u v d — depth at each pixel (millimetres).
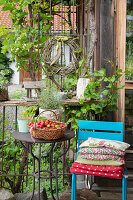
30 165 3744
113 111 2826
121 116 2818
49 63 2801
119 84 2602
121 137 2363
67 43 2836
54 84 2705
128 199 2551
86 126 2438
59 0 3742
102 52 2869
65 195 2557
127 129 2830
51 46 2820
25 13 3123
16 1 3096
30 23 3211
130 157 2783
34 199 2543
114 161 2020
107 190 2732
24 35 3029
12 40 3148
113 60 2871
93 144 2107
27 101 2525
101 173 1997
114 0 2877
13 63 10188
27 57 3143
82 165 2055
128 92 2822
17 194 2631
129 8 2814
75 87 3203
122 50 2811
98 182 2781
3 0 3068
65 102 2574
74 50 2838
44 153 3896
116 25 2869
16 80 10164
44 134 1972
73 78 3078
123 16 2805
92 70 3238
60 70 2824
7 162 2818
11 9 3129
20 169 2908
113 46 2875
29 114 2402
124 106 2814
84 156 2086
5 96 2607
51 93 2389
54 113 2146
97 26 2910
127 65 2826
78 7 5391
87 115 2859
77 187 3205
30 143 2217
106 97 2791
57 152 3904
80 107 2787
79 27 5426
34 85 2615
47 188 3256
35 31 3059
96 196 2574
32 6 3127
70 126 2947
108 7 2861
